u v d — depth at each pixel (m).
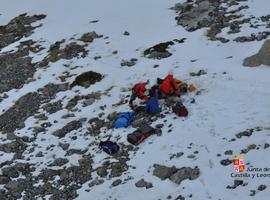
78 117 19.28
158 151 15.90
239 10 24.70
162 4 28.31
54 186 15.94
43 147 18.08
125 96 19.81
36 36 27.73
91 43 25.22
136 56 22.92
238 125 15.97
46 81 22.69
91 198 14.81
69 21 28.72
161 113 17.84
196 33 23.50
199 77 19.47
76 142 17.86
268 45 19.20
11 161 17.66
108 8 29.42
